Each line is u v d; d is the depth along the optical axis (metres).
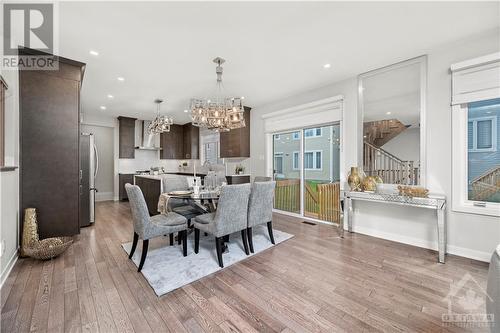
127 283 2.04
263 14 2.04
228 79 3.59
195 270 2.27
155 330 1.47
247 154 5.46
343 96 3.62
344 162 3.65
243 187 2.50
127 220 4.30
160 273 2.21
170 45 2.55
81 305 1.72
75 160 3.04
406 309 1.68
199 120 3.15
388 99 3.17
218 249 2.37
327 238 3.29
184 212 3.32
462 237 2.62
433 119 2.81
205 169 6.89
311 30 2.30
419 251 2.79
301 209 4.55
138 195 2.23
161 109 5.52
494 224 2.43
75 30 2.25
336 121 3.83
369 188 3.17
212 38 2.42
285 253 2.73
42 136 2.80
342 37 2.44
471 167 2.61
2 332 1.44
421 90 2.89
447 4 1.93
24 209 2.66
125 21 2.11
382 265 2.40
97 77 3.47
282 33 2.34
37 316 1.59
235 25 2.20
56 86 2.88
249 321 1.56
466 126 2.63
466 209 2.57
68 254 2.67
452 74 2.63
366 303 1.76
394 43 2.57
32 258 2.53
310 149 4.42
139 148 6.72
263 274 2.21
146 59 2.88
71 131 3.00
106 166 6.70
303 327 1.50
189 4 1.90
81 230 3.65
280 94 4.39
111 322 1.54
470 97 2.51
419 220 2.95
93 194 4.02
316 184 4.34
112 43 2.50
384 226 3.27
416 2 1.90
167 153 7.25
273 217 4.57
